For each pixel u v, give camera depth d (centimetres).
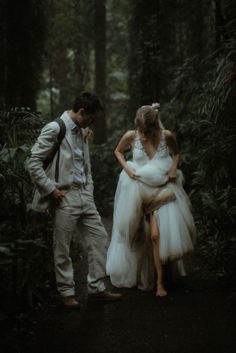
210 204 478
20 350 312
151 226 421
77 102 370
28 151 377
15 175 363
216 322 354
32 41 962
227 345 315
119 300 402
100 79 1609
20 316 358
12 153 375
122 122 1457
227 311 375
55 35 1495
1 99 896
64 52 1642
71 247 538
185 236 418
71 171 373
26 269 361
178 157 442
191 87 786
